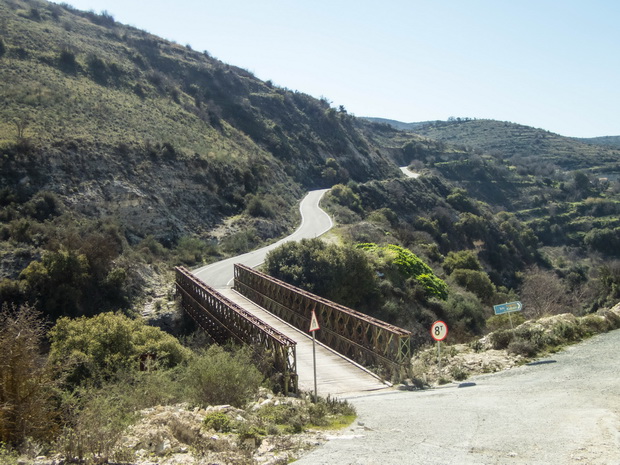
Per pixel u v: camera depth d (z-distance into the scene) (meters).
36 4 84.75
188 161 48.28
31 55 57.91
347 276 28.28
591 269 59.22
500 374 12.18
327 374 14.45
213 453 6.24
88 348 14.12
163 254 36.03
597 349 13.35
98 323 15.32
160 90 69.94
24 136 36.97
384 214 59.09
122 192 38.50
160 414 7.38
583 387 9.81
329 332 18.88
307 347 17.75
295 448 6.61
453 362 13.66
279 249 30.45
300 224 51.00
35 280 24.72
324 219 52.91
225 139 66.00
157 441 6.46
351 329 18.23
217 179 49.94
